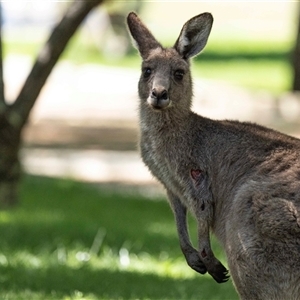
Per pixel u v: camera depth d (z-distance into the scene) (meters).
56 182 19.95
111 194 19.19
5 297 10.20
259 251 8.05
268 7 66.31
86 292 10.80
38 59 16.09
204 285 11.52
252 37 51.69
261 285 8.07
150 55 9.48
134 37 9.77
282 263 7.97
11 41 51.91
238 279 8.20
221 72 39.94
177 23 58.19
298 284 7.96
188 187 9.08
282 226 7.96
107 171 22.06
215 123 9.14
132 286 11.19
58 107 31.02
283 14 63.03
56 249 12.91
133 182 21.06
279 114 28.16
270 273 8.02
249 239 8.11
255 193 8.20
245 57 44.69
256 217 8.10
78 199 18.30
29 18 60.69
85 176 21.42
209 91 30.20
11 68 38.78
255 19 60.56
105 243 13.59
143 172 22.14
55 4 43.16
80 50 44.09
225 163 8.86
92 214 16.67
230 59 43.97
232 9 65.25
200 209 8.98
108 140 25.78
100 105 31.30
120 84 35.53
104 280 11.37
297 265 7.93
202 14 9.54
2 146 16.20
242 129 9.00
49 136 26.16
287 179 8.24
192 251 9.27
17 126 16.22
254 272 8.07
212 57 44.59
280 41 49.75
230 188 8.75
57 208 17.06
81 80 36.53
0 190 16.41
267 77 38.66
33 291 10.72
